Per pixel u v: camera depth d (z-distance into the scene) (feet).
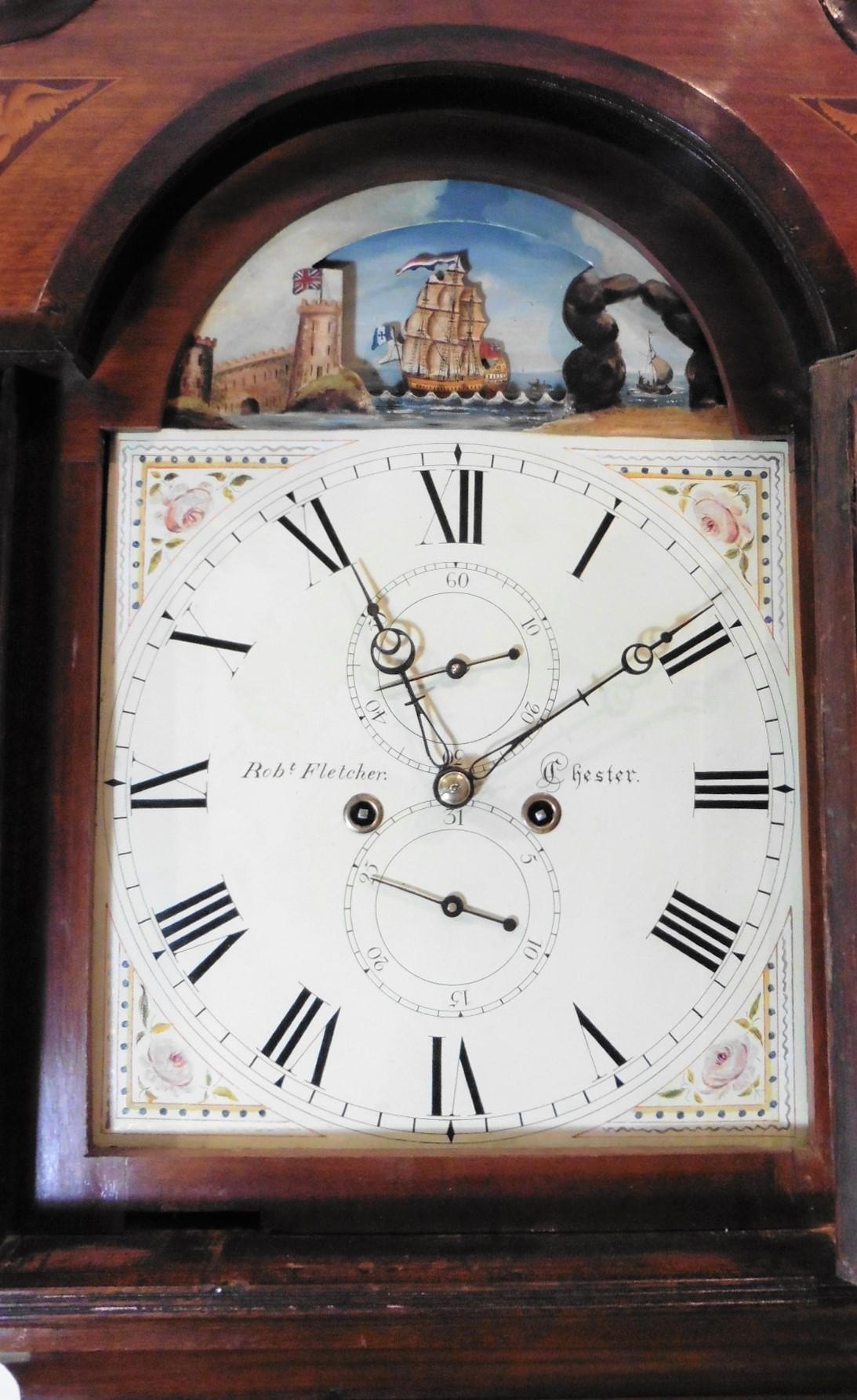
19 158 4.61
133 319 4.82
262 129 4.75
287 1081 4.62
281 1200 4.52
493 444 4.92
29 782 4.65
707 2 4.74
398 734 4.78
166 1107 4.61
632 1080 4.66
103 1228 4.50
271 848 4.71
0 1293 4.22
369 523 4.86
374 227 4.97
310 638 4.80
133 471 4.84
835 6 4.77
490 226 4.99
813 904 4.71
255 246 4.88
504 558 4.87
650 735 4.81
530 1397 4.37
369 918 4.69
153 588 4.80
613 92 4.64
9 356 4.56
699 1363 4.40
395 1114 4.61
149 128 4.62
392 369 4.94
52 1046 4.56
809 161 4.68
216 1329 4.25
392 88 4.69
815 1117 4.61
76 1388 4.33
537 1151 4.58
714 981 4.72
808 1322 4.39
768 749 4.82
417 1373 4.36
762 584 4.89
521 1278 4.28
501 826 4.75
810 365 4.83
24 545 4.69
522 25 4.64
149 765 4.73
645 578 4.88
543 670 4.82
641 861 4.75
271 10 4.66
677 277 4.92
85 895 4.62
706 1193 4.56
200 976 4.66
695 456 4.94
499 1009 4.66
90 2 4.67
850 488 4.60
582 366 4.97
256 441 4.88
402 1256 4.36
